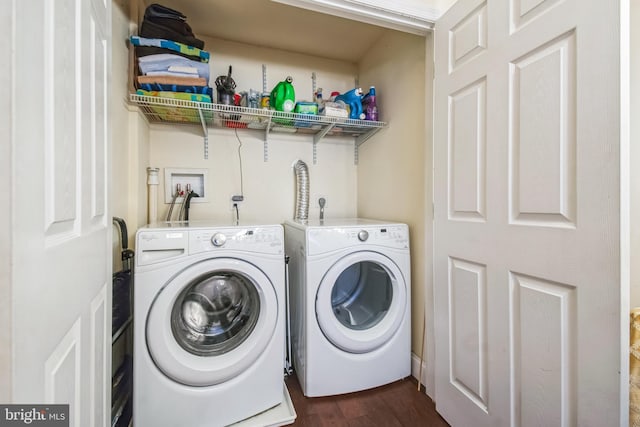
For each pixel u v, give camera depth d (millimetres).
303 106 1796
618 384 694
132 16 1519
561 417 823
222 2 1654
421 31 1422
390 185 1927
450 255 1274
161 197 1894
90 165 676
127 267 1361
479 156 1111
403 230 1600
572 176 793
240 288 1383
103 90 790
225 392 1249
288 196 2215
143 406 1133
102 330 781
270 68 2154
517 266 956
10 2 358
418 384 1602
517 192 954
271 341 1342
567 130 803
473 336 1146
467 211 1174
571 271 794
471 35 1143
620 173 687
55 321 478
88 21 656
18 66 370
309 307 1419
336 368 1463
